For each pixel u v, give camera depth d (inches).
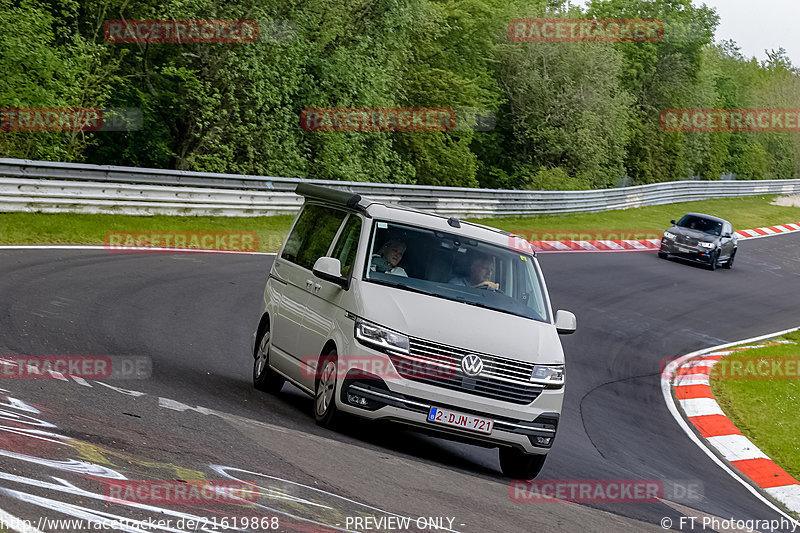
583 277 1985.7
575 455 762.8
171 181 1656.0
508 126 3944.4
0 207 1358.3
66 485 327.0
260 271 1397.6
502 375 569.9
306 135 2426.2
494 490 521.3
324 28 2437.3
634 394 1128.8
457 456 635.5
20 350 654.5
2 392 480.7
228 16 2149.4
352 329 569.9
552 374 584.1
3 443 366.6
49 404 474.3
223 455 436.5
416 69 3260.3
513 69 3929.6
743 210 4224.9
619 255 2443.4
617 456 804.6
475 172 3501.5
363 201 652.1
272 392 718.5
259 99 2171.5
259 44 2166.6
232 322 1011.9
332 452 504.4
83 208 1489.9
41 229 1342.3
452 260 624.4
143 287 1093.1
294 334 651.5
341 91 2498.8
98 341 764.6
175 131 2273.6
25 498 300.4
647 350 1428.4
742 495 767.1
